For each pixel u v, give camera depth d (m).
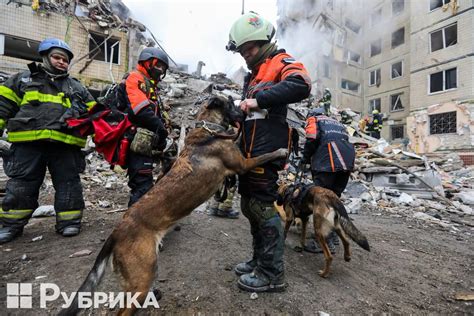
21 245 2.60
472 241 3.65
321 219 2.48
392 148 8.52
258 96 1.83
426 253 3.09
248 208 2.03
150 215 1.74
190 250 2.63
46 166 2.92
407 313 1.90
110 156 2.61
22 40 10.59
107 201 4.27
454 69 14.64
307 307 1.86
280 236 1.99
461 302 2.08
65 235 2.82
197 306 1.79
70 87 2.93
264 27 2.02
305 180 5.85
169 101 9.29
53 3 10.92
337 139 3.06
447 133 14.67
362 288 2.20
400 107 19.53
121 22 12.49
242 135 2.13
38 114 2.67
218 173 1.95
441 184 6.42
